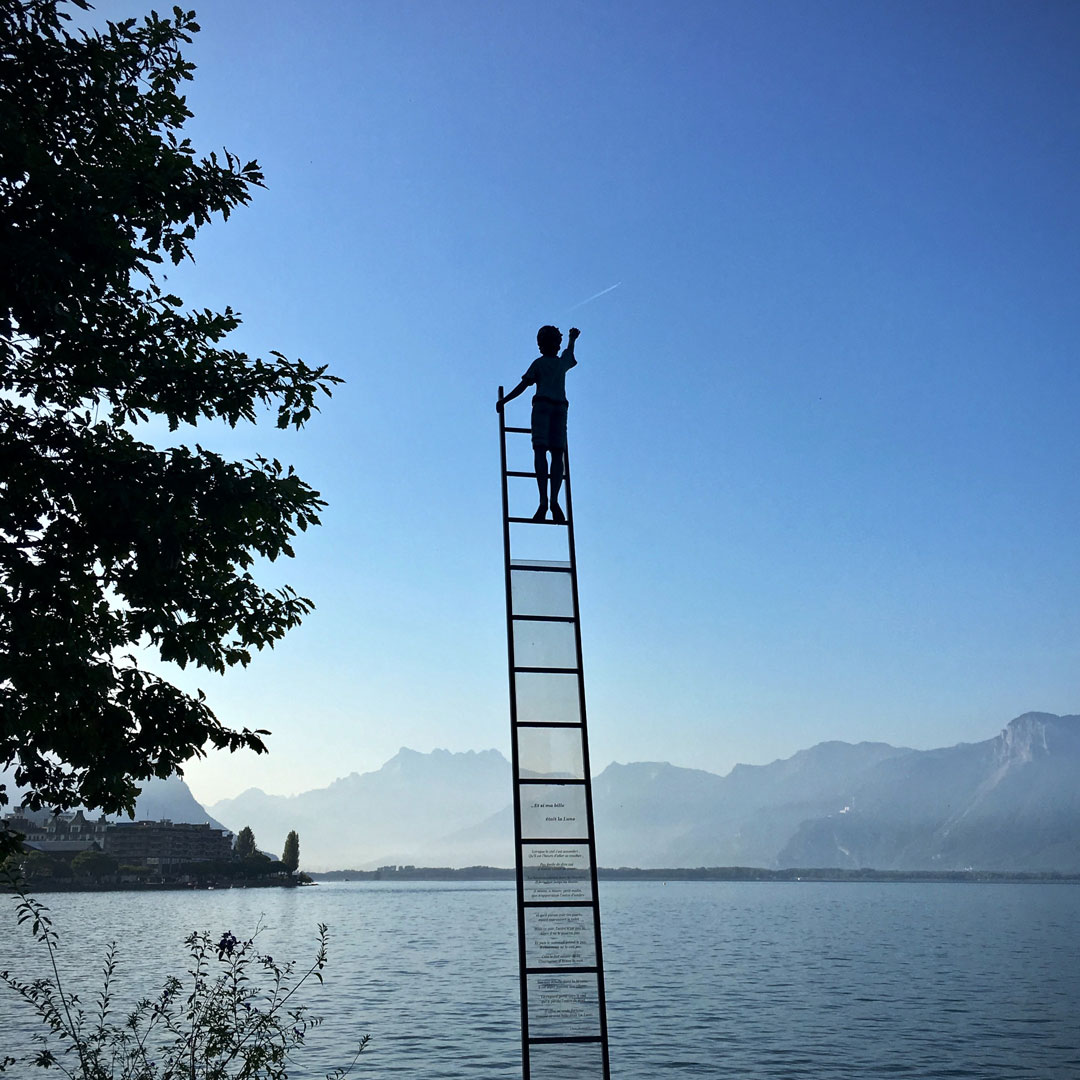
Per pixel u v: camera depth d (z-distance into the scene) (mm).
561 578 10125
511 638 9695
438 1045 36531
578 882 8852
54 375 10438
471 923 140500
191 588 10133
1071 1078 31547
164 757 9820
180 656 9781
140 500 9078
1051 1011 46656
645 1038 39031
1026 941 99625
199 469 9688
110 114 10641
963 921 145250
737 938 105438
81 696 9289
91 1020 35469
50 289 9133
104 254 9430
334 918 146875
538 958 8523
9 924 93062
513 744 9219
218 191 10648
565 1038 8375
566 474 10695
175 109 11266
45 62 10047
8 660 8680
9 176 9117
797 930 121688
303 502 10070
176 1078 10867
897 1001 50500
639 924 137500
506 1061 33625
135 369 10344
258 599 10469
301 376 10773
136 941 79000
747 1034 39969
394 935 109125
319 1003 47562
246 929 107125
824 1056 35156
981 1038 38969
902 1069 32906
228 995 11047
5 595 8992
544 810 9008
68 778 9992
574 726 9430
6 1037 32719
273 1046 11008
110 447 9828
